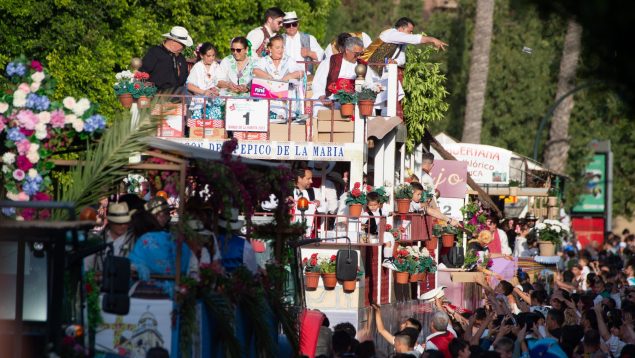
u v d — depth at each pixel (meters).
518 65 79.25
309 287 27.59
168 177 19.59
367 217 28.28
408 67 35.00
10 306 16.42
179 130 29.41
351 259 26.58
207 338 18.39
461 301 36.84
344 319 27.38
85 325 17.39
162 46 29.91
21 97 18.62
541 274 46.09
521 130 79.38
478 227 39.59
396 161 33.50
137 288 17.48
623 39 13.66
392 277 31.44
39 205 16.11
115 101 46.03
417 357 21.59
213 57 31.11
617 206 87.88
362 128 28.92
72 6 44.84
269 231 22.62
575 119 81.56
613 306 30.88
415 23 83.00
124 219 18.38
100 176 19.03
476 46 66.56
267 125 29.14
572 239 64.38
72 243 17.44
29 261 16.47
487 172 50.44
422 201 32.47
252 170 21.53
